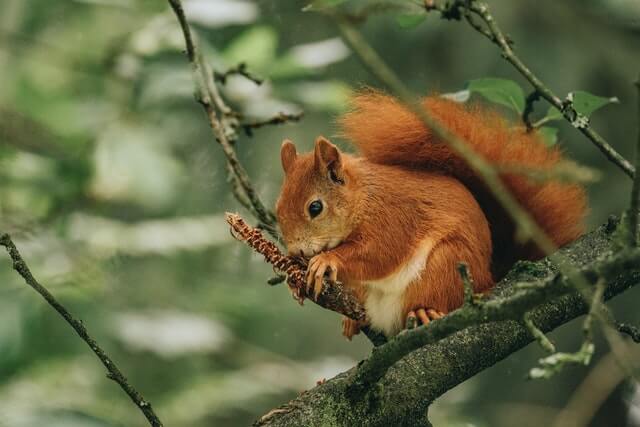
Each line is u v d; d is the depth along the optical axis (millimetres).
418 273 7578
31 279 5789
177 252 12672
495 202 8203
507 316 4645
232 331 14680
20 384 11367
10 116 12828
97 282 12039
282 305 15234
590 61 13109
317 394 5898
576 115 6629
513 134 7910
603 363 11648
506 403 13766
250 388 13570
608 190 12969
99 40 13203
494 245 8250
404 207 7828
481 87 7180
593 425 14086
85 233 12188
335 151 8016
